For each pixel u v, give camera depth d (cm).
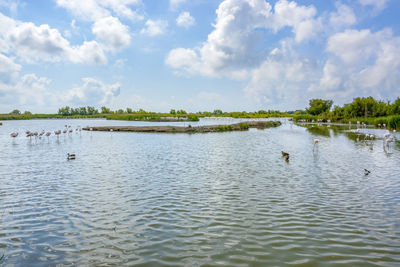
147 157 2389
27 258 766
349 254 777
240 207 1143
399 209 1107
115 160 2239
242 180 1579
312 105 13212
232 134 4966
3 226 969
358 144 3278
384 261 740
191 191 1366
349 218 1025
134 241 860
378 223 980
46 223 993
